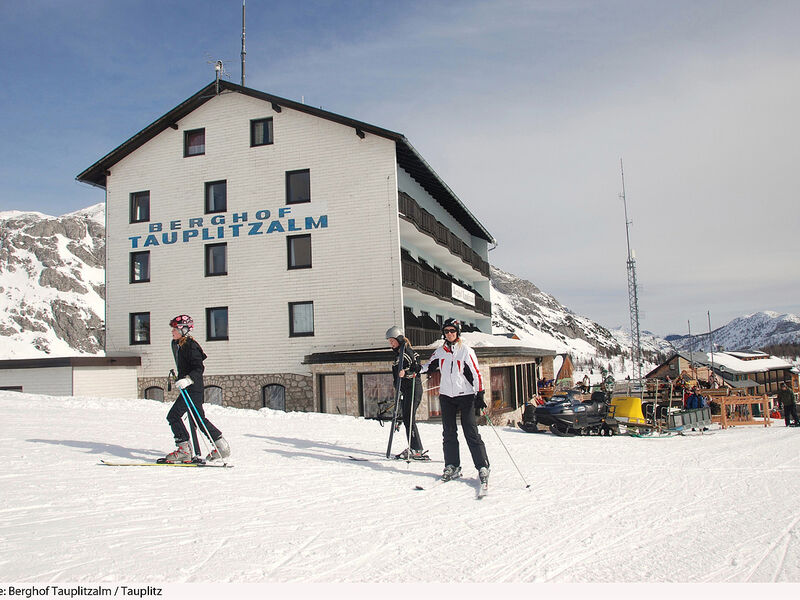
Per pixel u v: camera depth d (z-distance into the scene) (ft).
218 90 89.35
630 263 206.18
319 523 17.53
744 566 14.71
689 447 37.96
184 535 15.92
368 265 83.05
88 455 26.84
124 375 88.22
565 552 15.51
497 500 21.18
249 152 88.79
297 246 86.84
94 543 14.99
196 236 90.12
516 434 47.70
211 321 89.45
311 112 85.61
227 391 87.04
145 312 91.35
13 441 29.63
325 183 85.51
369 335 82.17
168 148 92.48
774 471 28.27
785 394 72.13
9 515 17.17
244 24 100.32
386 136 82.89
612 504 20.98
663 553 15.64
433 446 35.73
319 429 41.93
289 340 85.25
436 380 71.10
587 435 51.11
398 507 19.77
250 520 17.57
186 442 26.11
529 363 103.19
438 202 114.93
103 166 93.91
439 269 115.75
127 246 93.09
